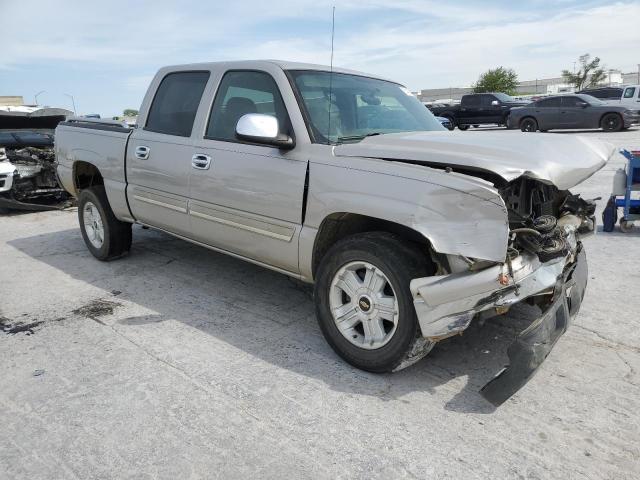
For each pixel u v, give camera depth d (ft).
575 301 11.32
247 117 11.07
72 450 8.51
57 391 10.16
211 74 14.16
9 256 19.49
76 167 18.70
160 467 8.12
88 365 11.14
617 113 66.08
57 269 17.70
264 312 13.87
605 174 34.24
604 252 18.69
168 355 11.55
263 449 8.50
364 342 10.61
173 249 19.71
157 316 13.65
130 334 12.60
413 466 8.09
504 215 8.75
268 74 12.67
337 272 10.74
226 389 10.19
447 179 9.18
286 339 12.30
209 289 15.55
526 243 9.81
